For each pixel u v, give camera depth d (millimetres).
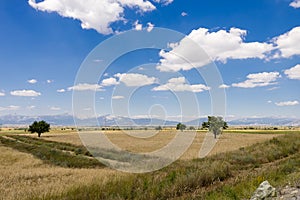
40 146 43781
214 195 9609
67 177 16812
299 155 20609
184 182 10867
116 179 11242
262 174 12328
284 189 9297
